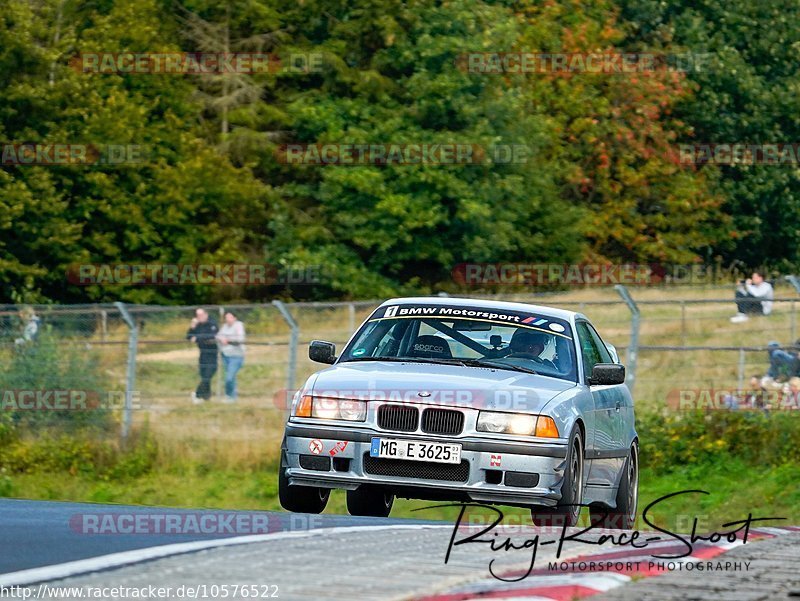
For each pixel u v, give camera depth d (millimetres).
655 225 162625
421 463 31234
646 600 17562
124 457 70875
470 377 32469
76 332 76188
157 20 136500
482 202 136250
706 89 171000
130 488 68000
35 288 128375
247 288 138875
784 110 172875
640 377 85812
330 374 33156
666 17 181875
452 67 138375
